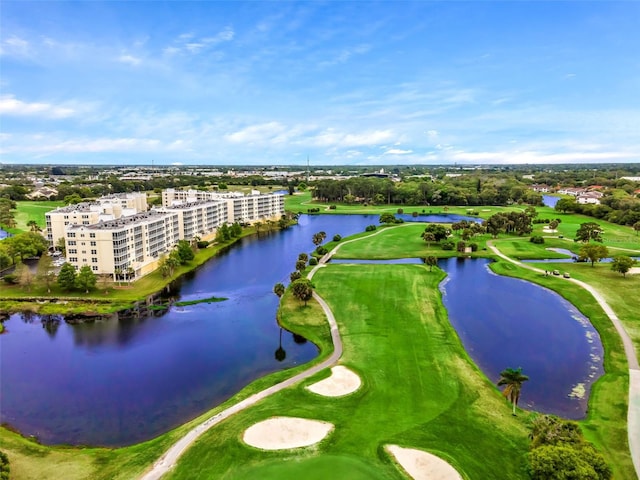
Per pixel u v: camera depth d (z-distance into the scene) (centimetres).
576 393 8481
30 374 9375
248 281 16538
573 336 11244
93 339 11200
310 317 12194
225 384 8894
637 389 8406
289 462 6191
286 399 7912
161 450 6594
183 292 15112
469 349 10431
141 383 8956
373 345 10256
